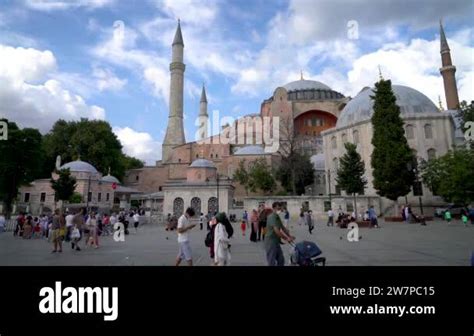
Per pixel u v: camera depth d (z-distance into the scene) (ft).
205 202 140.87
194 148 249.14
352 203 131.95
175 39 277.23
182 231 28.35
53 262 34.78
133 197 225.56
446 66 247.70
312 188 207.21
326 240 55.11
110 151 241.76
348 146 130.82
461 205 125.80
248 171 209.15
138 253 42.42
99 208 151.02
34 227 77.92
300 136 236.22
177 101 271.49
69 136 234.38
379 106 127.34
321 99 279.49
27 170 155.33
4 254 42.37
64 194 139.64
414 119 153.99
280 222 24.61
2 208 169.27
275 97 270.26
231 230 28.07
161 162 271.49
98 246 52.06
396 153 118.83
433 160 131.23
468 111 114.73
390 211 134.72
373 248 43.01
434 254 36.76
